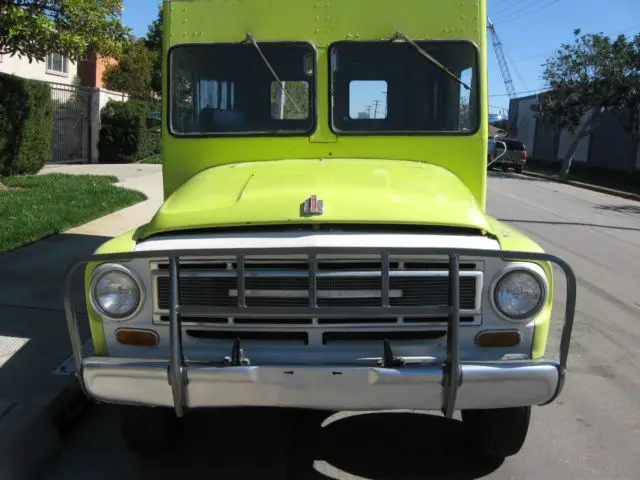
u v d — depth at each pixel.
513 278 2.98
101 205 10.69
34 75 20.98
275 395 2.88
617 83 26.58
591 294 7.50
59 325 5.35
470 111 4.14
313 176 3.67
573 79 27.59
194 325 3.04
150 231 3.19
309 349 3.01
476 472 3.59
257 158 4.19
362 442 3.92
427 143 4.14
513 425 3.39
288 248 2.85
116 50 11.66
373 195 3.34
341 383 2.84
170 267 2.86
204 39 4.19
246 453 3.78
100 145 21.92
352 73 4.17
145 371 2.88
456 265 2.82
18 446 3.51
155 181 15.85
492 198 18.17
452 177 3.91
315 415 4.27
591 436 4.04
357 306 2.99
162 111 4.24
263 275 2.98
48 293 6.15
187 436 3.97
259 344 3.03
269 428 4.09
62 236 8.56
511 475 3.56
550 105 29.56
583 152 34.47
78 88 21.30
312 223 3.08
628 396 4.65
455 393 2.82
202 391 2.88
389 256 2.95
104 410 4.35
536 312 2.99
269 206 3.20
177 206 3.36
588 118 29.48
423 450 3.82
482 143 4.13
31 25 9.91
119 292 3.03
